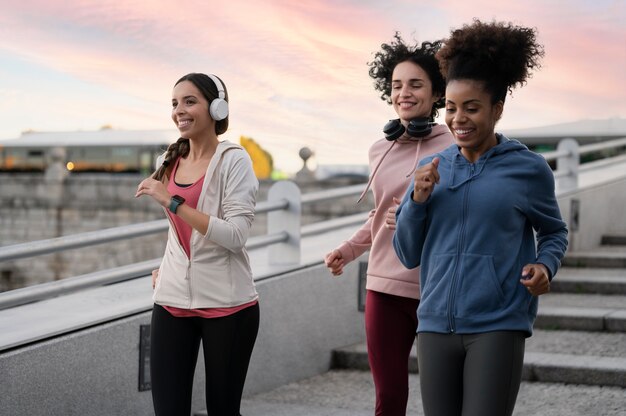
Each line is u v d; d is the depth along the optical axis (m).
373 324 3.86
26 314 4.76
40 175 33.66
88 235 4.72
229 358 3.68
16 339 4.25
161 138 33.69
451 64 2.97
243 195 3.65
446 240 2.96
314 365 6.16
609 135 17.64
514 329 2.85
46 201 31.45
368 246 4.14
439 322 2.93
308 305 6.11
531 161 2.95
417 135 3.85
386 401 3.83
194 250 3.66
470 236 2.91
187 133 3.70
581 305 7.09
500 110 2.97
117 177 30.81
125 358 4.75
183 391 3.66
